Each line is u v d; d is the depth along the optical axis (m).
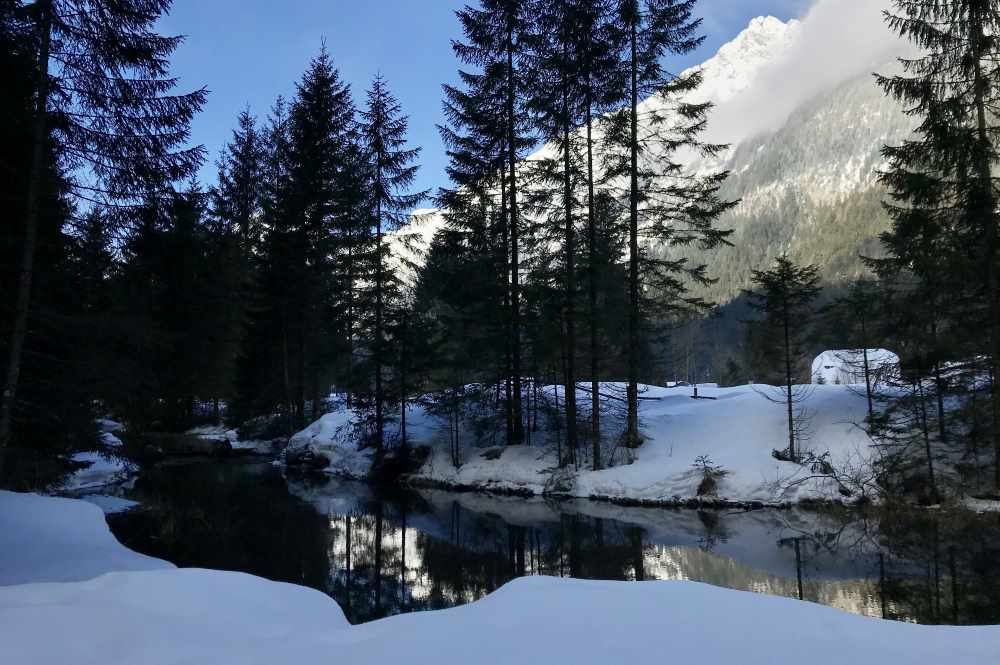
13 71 9.82
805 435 18.91
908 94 13.92
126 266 12.30
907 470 16.05
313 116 29.09
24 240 9.99
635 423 20.27
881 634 3.19
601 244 20.84
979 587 9.32
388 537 14.07
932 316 15.05
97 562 7.54
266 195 33.44
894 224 15.33
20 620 3.65
